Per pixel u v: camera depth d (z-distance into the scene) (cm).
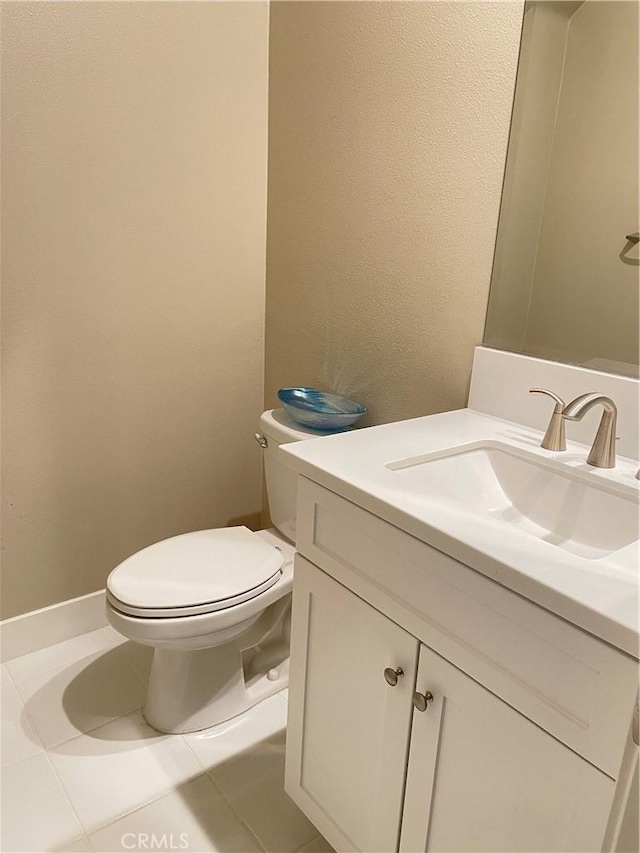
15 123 152
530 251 132
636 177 114
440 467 122
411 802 106
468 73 134
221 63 178
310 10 167
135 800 146
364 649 110
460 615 91
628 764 75
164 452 200
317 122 173
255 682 180
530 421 137
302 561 122
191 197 183
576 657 76
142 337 185
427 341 155
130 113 167
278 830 142
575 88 120
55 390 175
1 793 146
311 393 179
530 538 88
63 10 152
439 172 144
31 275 163
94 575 197
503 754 88
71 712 170
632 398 119
